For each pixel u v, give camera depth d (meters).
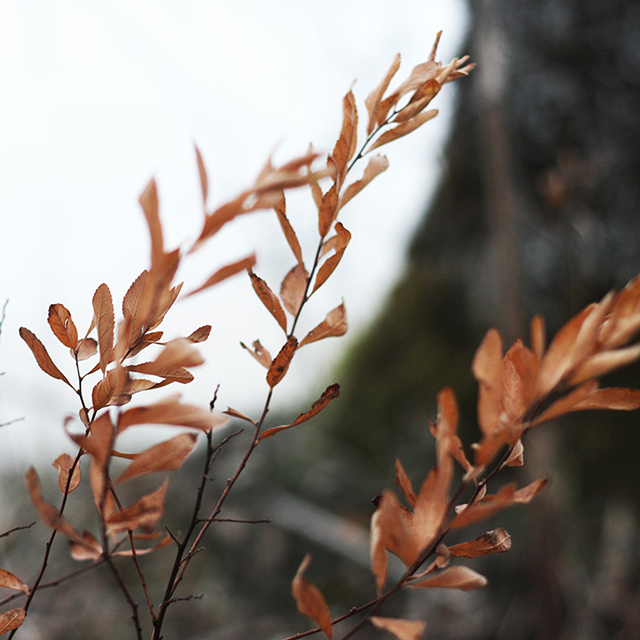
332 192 0.60
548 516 2.95
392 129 0.62
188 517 4.34
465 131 5.04
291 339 0.61
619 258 4.05
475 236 5.16
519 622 3.15
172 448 0.54
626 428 3.86
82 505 3.64
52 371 0.62
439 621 3.46
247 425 5.49
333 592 3.74
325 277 0.61
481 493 0.59
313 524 4.27
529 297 4.11
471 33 3.58
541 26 4.43
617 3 4.23
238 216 0.52
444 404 0.53
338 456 5.20
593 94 4.31
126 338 0.54
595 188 3.88
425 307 5.45
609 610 3.13
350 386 5.66
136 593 3.47
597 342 0.54
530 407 0.53
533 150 4.32
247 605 3.64
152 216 0.51
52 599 3.20
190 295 0.53
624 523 3.60
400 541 0.53
